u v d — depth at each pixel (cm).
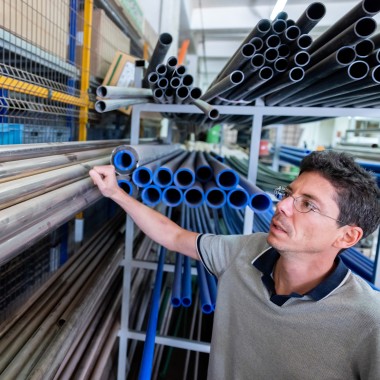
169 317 191
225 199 95
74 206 84
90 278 138
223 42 484
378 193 71
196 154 187
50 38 134
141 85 139
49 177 71
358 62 79
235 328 92
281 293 86
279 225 76
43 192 69
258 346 84
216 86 104
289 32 89
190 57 476
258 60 90
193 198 102
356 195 69
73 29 158
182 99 108
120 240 185
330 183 70
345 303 70
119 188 101
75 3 157
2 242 52
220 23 385
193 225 202
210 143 419
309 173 75
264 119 203
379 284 129
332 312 71
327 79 90
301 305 74
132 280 181
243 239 102
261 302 84
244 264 94
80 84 169
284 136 568
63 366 104
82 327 120
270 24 89
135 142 128
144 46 276
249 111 124
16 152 78
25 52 118
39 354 89
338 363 70
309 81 94
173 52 268
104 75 198
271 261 87
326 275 78
